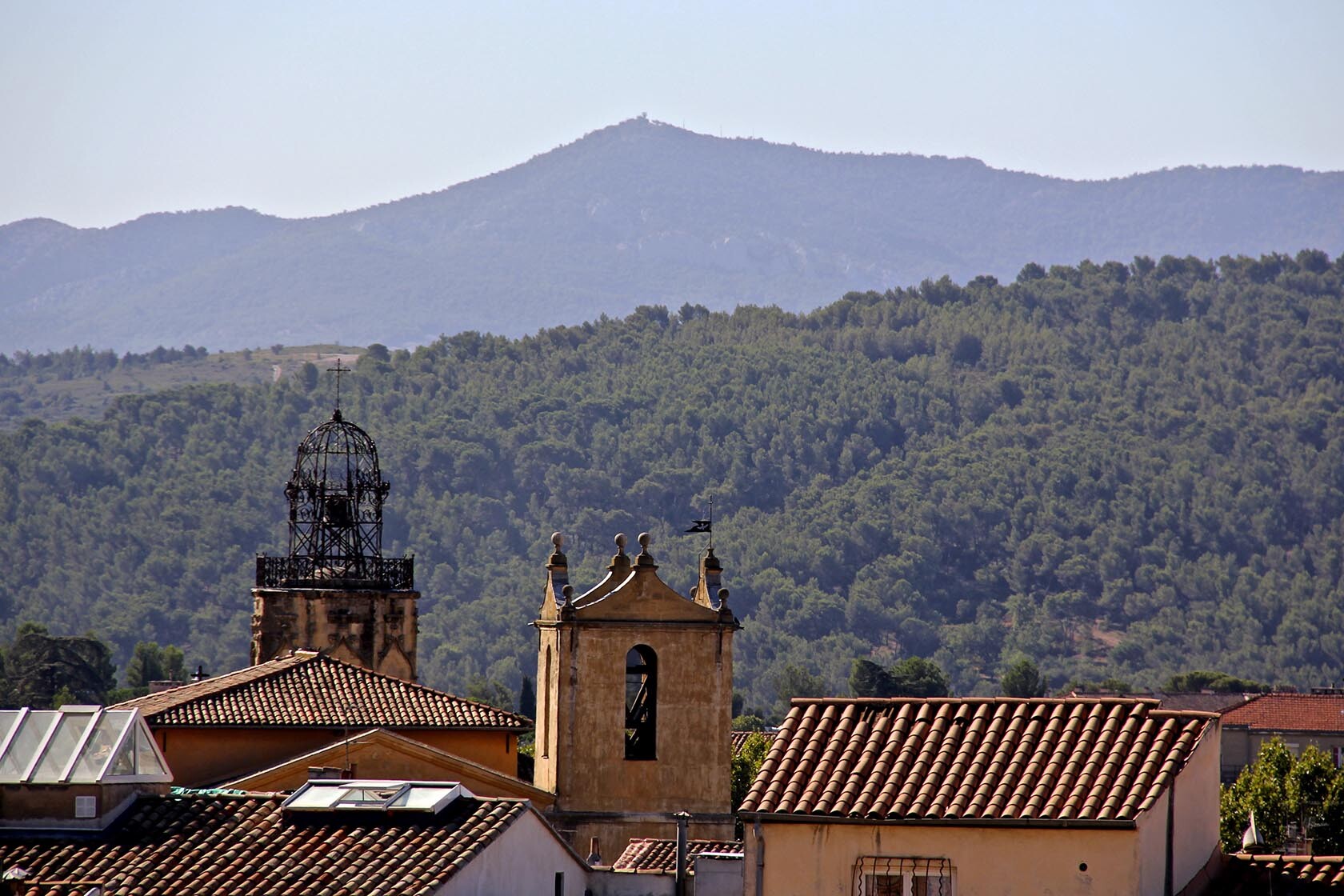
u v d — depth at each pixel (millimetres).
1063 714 121938
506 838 142875
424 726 196000
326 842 139000
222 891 133250
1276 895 118625
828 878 117812
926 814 116500
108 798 142625
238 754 191875
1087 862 114250
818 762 122188
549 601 198000
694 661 193250
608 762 191375
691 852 178375
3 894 130625
